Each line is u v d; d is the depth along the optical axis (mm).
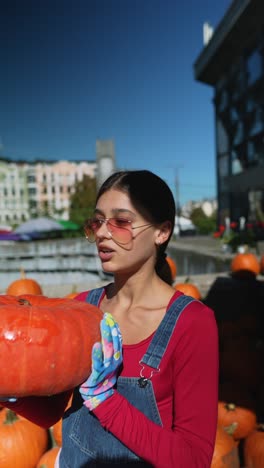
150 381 1241
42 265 10156
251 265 7695
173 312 1300
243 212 26188
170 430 1235
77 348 1146
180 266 11805
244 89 25188
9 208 76688
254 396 3342
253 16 21906
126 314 1424
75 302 1356
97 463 1261
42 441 2561
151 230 1393
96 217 1410
